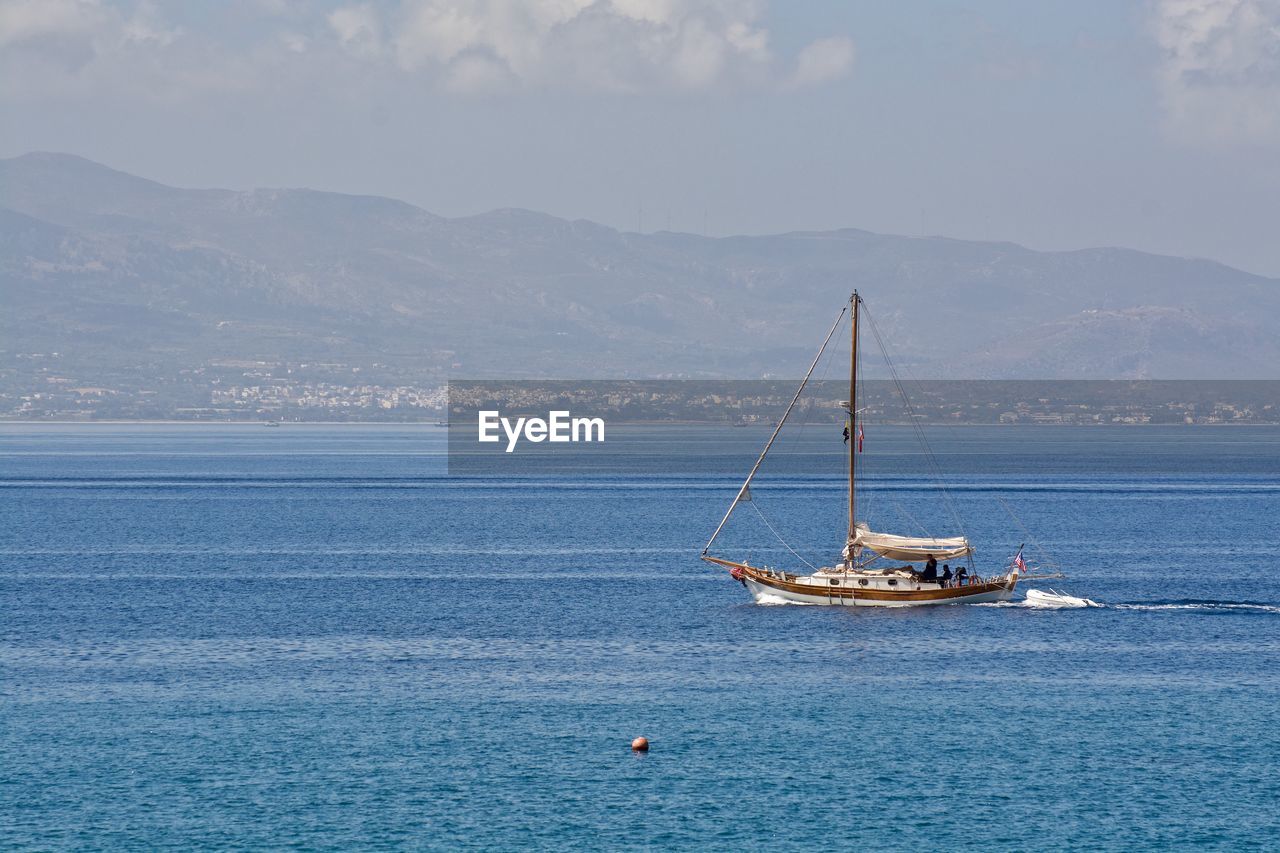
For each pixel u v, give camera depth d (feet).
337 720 521.24
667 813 426.92
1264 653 636.89
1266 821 422.41
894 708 540.93
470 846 401.08
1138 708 540.93
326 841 404.16
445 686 574.97
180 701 547.49
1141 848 402.93
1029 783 454.40
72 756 475.72
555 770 464.65
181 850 397.19
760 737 502.79
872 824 419.33
